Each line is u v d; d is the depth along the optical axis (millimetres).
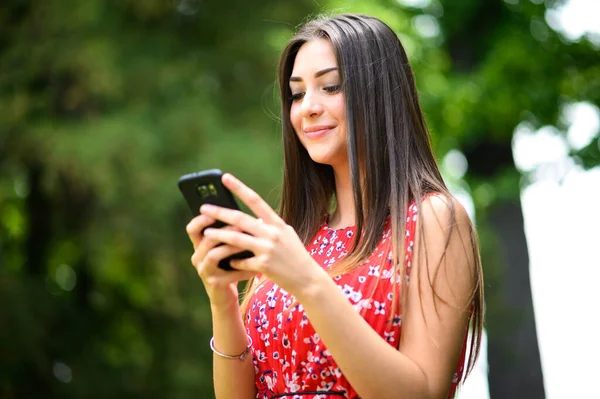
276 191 9492
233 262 2451
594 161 11234
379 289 2736
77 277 11078
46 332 10359
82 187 9641
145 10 10070
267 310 2891
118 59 9836
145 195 9242
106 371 10570
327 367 2736
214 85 10359
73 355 10570
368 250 2805
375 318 2713
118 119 9539
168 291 9906
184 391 10367
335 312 2426
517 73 11242
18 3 10414
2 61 10078
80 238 10141
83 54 9656
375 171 2855
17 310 10094
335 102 2918
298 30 3176
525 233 11805
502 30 11547
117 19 10133
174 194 9320
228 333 2834
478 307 2830
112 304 10883
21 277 10469
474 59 11938
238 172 9328
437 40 11695
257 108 10273
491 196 11133
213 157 9336
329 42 2953
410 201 2818
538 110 11234
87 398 10352
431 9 11766
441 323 2668
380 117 2887
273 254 2381
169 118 9562
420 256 2723
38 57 9844
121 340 10891
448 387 2656
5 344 10000
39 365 10180
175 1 10469
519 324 11477
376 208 2840
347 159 3008
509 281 11648
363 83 2891
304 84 2980
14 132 9812
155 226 9414
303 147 3176
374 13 10406
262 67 10367
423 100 10953
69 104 9836
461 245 2742
